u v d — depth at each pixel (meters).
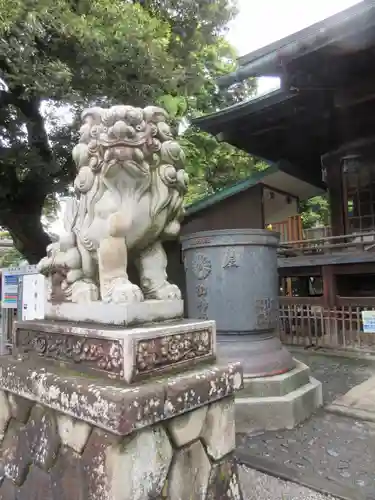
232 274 3.46
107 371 1.41
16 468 1.71
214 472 1.59
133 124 1.65
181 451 1.46
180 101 6.00
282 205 8.79
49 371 1.58
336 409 3.44
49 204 9.09
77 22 4.87
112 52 5.24
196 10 6.78
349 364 5.21
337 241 7.23
